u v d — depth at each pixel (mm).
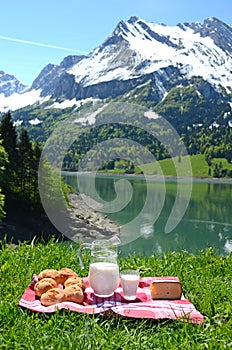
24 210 15258
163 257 2242
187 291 1614
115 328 1201
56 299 1309
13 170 16656
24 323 1194
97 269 1377
